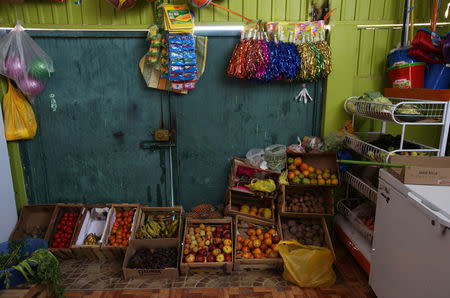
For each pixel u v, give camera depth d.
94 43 2.61
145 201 2.93
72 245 2.54
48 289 1.96
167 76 2.56
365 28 2.61
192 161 2.89
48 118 2.75
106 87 2.71
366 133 2.66
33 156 2.80
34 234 2.66
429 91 2.07
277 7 2.58
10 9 2.49
